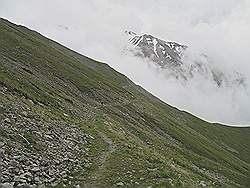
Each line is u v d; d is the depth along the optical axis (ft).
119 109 363.15
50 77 332.80
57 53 526.98
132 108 395.96
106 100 375.66
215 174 287.89
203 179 172.35
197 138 465.06
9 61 286.05
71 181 82.99
